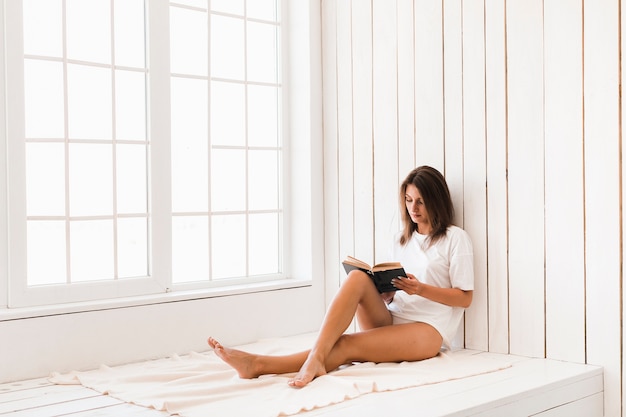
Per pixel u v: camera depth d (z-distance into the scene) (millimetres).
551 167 2908
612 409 2746
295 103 3904
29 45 2984
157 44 3334
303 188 3867
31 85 2990
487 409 2270
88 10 3154
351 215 3730
